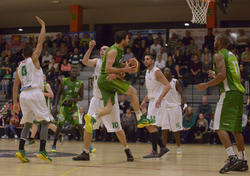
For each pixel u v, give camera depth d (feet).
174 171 15.56
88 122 18.22
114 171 15.28
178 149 25.77
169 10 62.49
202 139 39.47
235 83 15.90
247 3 58.65
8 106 47.62
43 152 18.10
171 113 25.00
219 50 16.57
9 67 56.08
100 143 38.47
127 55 53.72
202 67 49.73
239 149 16.34
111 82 17.39
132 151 27.63
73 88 26.94
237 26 59.93
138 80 52.37
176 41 55.42
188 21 61.77
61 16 66.64
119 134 19.54
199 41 55.62
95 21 65.67
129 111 41.83
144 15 63.67
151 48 54.80
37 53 18.29
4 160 19.22
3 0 58.18
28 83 18.10
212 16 54.70
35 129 32.22
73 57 55.16
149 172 15.10
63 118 26.12
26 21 68.64
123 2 59.47
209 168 16.93
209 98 47.34
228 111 15.76
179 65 50.93
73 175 14.02
